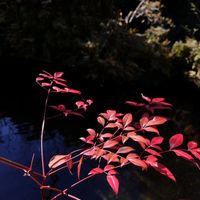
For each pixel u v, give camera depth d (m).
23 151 3.78
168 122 5.23
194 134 4.86
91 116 4.93
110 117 2.02
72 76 6.23
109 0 8.26
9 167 3.41
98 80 6.26
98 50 6.79
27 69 6.22
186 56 7.79
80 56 6.66
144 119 1.75
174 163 3.93
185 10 9.46
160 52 7.62
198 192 3.33
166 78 7.17
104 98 5.73
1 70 6.05
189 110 5.91
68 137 4.23
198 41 9.04
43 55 6.63
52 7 7.39
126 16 8.80
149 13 8.68
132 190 3.24
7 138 4.02
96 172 1.52
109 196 3.10
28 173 1.88
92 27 7.49
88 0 7.91
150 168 3.71
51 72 6.25
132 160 1.47
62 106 2.32
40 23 6.98
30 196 2.97
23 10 7.15
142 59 7.29
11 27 6.88
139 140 1.61
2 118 4.50
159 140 1.62
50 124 4.50
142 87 6.61
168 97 6.50
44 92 5.42
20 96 5.19
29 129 4.32
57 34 6.84
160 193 3.25
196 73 7.54
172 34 8.91
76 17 7.44
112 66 6.50
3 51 6.68
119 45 7.17
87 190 3.15
